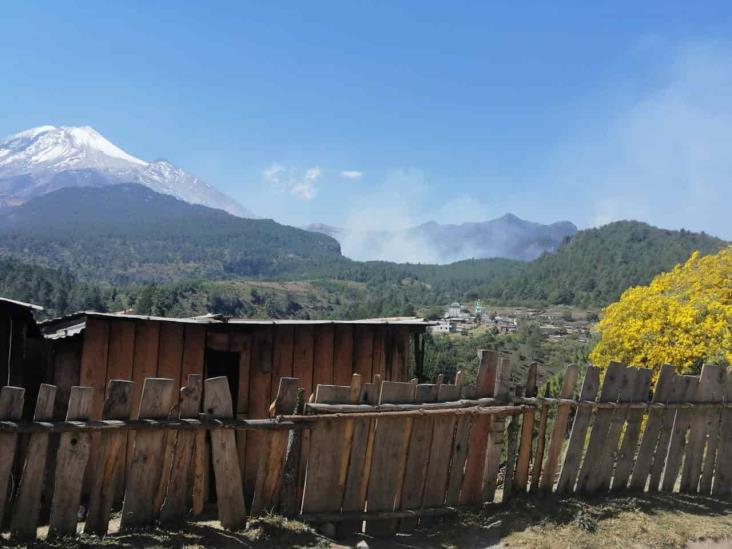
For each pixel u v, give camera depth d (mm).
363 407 6500
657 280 12953
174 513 6059
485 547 6297
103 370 8547
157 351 8766
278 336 9281
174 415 6250
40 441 5469
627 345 11078
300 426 6285
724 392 8055
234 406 9625
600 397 7480
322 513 6379
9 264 138625
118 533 5742
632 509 7125
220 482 6133
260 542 5895
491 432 7121
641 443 7691
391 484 6645
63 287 126938
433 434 6855
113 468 5785
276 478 6359
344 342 9664
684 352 10312
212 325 9023
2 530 5539
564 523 6715
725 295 11688
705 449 8188
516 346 74438
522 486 7199
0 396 5406
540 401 7223
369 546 6254
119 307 118250
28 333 8672
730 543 6539
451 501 6934
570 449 7328
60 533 5527
